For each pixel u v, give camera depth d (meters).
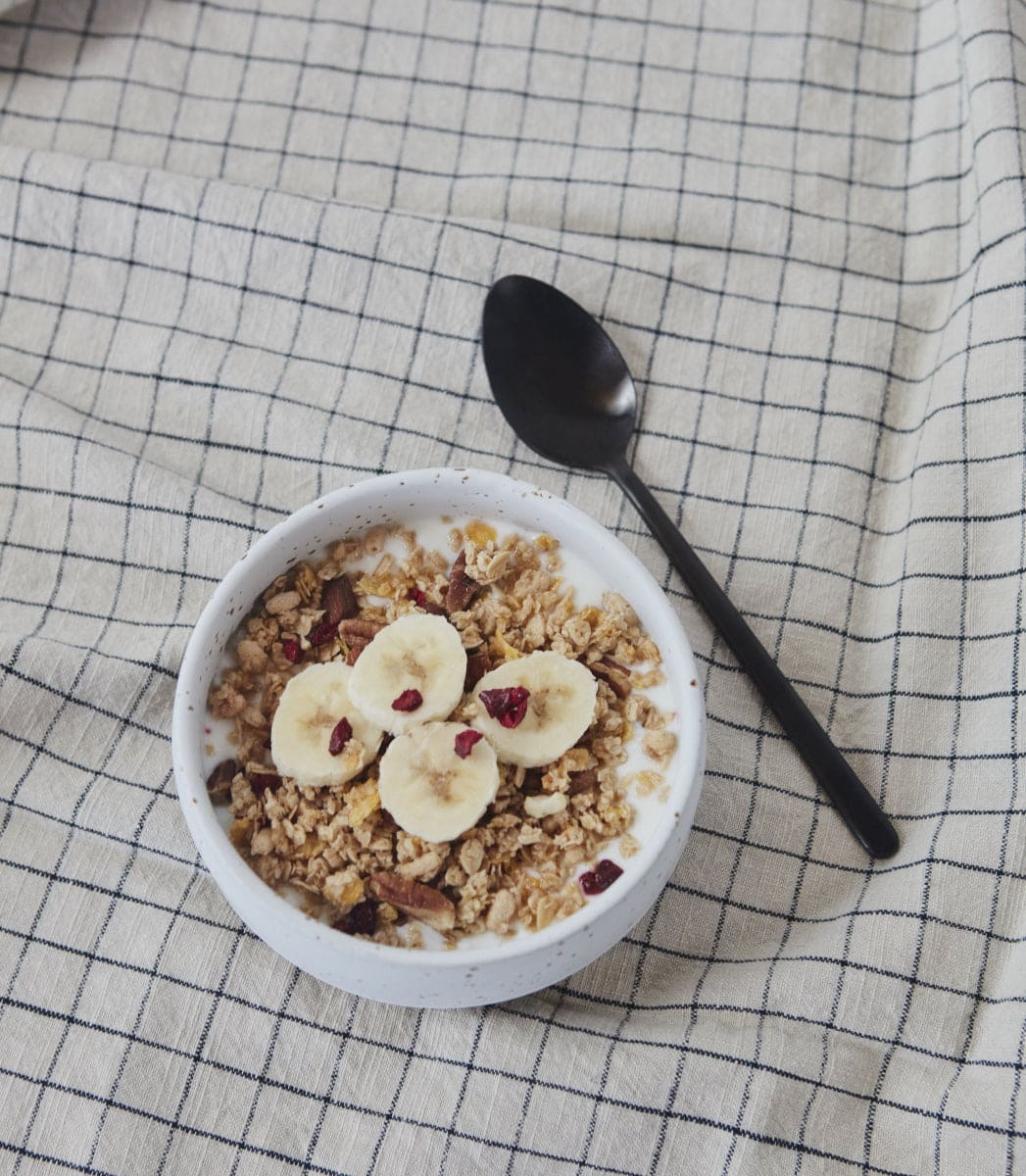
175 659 0.59
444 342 0.63
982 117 0.63
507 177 0.66
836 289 0.64
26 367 0.64
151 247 0.64
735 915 0.57
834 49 0.67
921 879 0.56
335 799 0.53
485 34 0.68
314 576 0.56
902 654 0.59
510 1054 0.55
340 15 0.68
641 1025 0.55
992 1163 0.53
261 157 0.67
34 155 0.65
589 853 0.52
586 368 0.62
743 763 0.58
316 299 0.64
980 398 0.60
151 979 0.56
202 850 0.51
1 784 0.58
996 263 0.61
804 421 0.62
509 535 0.56
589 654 0.55
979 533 0.59
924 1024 0.55
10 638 0.59
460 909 0.52
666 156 0.66
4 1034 0.55
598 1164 0.54
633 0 0.68
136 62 0.68
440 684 0.53
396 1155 0.54
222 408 0.63
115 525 0.61
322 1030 0.55
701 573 0.59
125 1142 0.54
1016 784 0.56
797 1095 0.54
